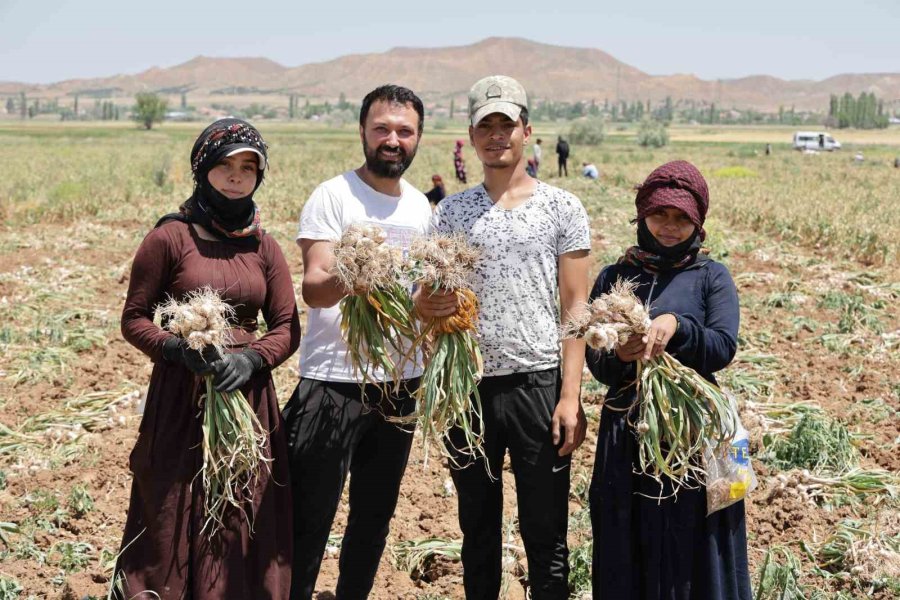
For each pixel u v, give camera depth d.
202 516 3.42
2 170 32.91
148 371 8.34
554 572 3.94
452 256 3.46
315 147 71.44
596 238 16.03
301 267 13.70
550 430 3.85
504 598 4.38
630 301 3.27
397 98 3.85
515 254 3.78
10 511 5.23
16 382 7.82
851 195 26.73
